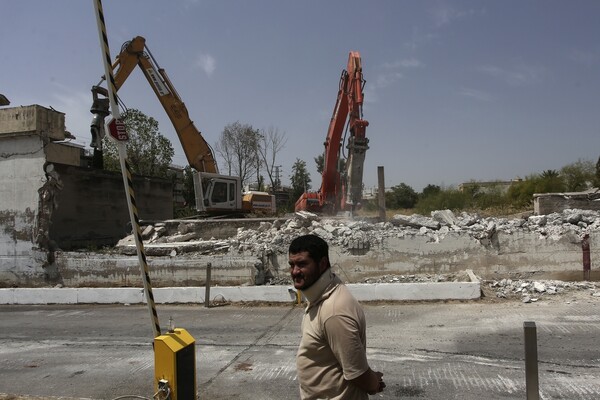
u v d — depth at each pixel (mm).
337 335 2637
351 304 2738
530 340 4453
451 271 13023
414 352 7152
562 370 6102
